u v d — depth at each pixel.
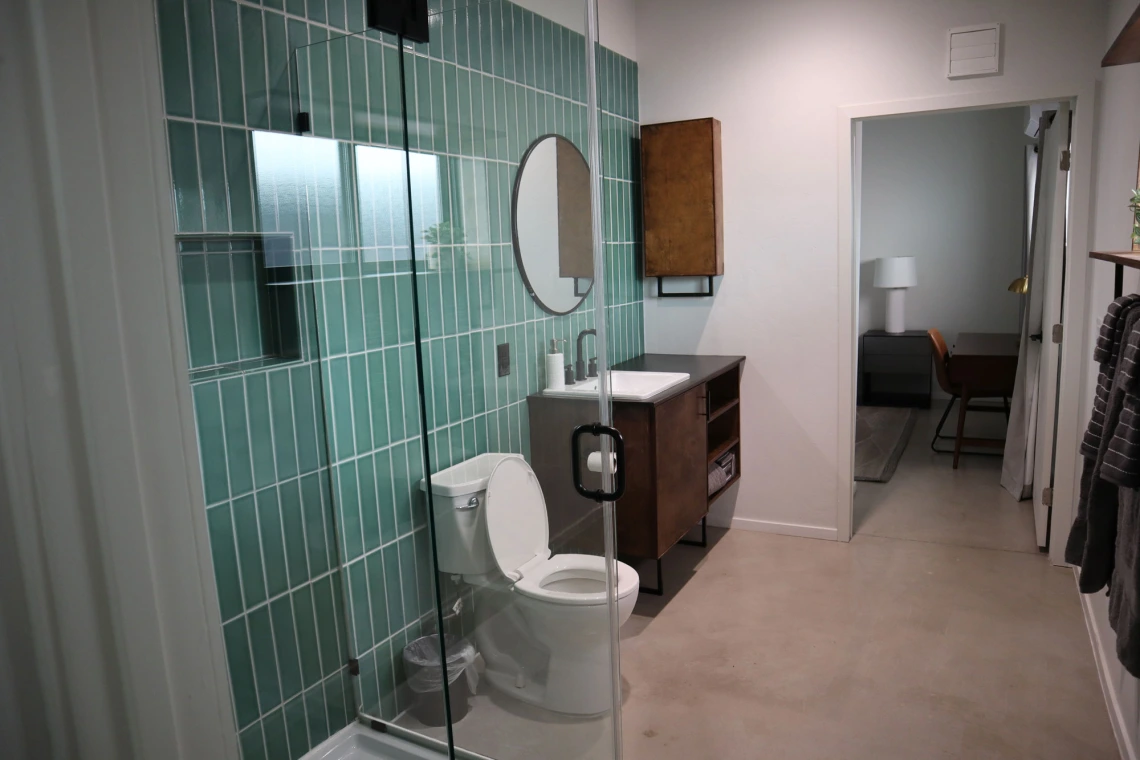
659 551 3.15
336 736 1.74
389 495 1.58
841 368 3.83
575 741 1.76
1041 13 3.25
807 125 3.74
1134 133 2.33
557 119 1.58
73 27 0.36
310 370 1.64
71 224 0.36
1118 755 2.17
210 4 1.45
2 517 0.34
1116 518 1.73
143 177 0.39
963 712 2.42
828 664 2.74
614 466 1.82
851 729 2.35
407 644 1.57
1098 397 1.81
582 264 1.68
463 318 1.40
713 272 3.91
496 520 1.51
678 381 3.42
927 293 7.07
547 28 1.54
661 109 4.04
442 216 1.34
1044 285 4.16
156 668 0.40
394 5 1.25
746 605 3.25
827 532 3.96
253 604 1.62
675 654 2.87
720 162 3.93
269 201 1.55
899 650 2.82
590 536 1.76
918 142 6.91
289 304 1.59
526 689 1.64
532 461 1.58
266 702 1.66
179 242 1.45
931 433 6.07
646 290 4.21
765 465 4.07
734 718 2.44
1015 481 4.47
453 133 1.35
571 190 1.64
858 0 3.56
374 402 1.54
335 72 1.40
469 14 1.36
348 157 1.41
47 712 0.36
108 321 0.37
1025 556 3.62
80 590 0.37
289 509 1.67
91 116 0.37
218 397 1.53
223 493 1.56
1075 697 2.47
